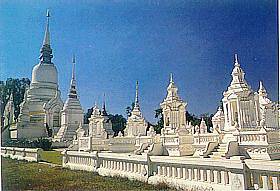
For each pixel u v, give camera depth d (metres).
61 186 16.70
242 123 20.64
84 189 16.00
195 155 19.95
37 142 27.17
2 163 20.86
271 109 23.17
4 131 28.44
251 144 17.62
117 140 26.66
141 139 25.84
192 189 13.29
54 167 20.50
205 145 20.23
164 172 15.02
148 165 15.67
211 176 12.78
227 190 11.91
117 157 18.00
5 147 25.98
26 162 21.92
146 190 14.52
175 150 21.09
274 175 10.69
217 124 25.70
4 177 18.50
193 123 25.86
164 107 24.94
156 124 28.75
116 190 15.16
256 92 21.98
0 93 28.36
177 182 14.04
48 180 17.88
